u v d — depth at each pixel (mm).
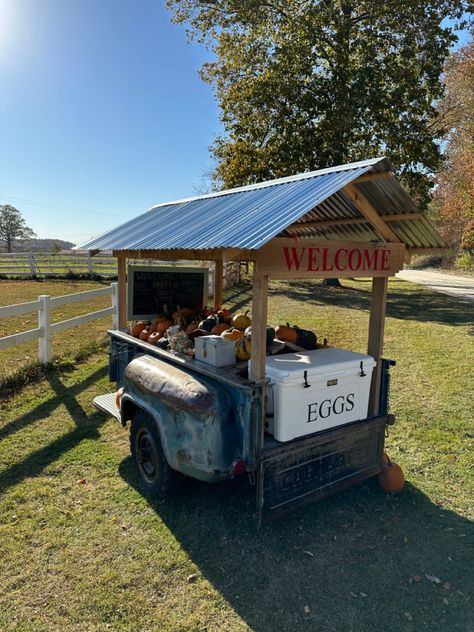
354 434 3480
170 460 3217
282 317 11781
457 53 25734
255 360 2932
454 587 2758
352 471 3545
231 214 3311
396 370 7238
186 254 4121
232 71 18500
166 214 4645
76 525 3277
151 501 3572
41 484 3826
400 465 4273
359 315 12180
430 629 2449
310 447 3205
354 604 2605
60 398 5859
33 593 2648
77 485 3816
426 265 45969
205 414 2977
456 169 27422
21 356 7699
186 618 2480
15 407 5539
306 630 2420
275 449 3008
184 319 4672
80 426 5012
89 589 2678
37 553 2980
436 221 39438
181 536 3156
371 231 4066
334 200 3691
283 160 17203
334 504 3596
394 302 16094
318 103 16375
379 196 3381
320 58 17250
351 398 3436
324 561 2949
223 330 4219
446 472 4164
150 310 5121
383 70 16078
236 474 2895
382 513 3502
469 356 8023
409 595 2686
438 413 5492
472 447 4641
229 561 2916
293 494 3186
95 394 6012
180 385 3213
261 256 2805
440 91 16562
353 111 15688
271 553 3002
